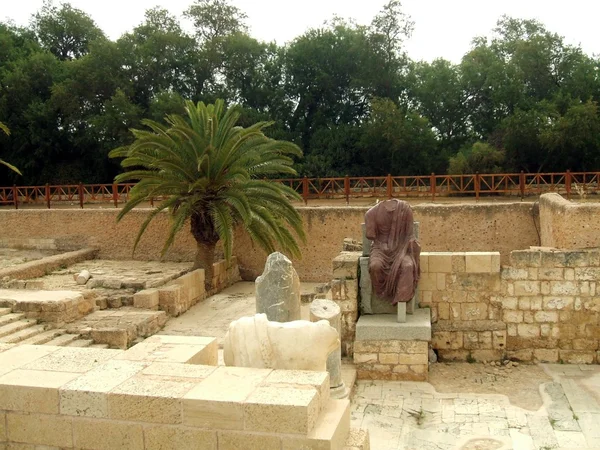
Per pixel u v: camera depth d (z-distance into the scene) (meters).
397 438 8.38
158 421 5.00
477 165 31.81
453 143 37.25
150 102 34.38
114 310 14.13
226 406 4.84
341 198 23.30
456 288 11.60
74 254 19.50
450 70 37.09
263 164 17.58
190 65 36.44
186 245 19.70
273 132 34.16
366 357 10.64
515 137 31.58
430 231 18.25
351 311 11.24
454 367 11.30
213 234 17.06
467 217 18.03
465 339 11.57
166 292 14.68
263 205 16.89
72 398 5.16
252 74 36.84
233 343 6.07
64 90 32.94
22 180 35.19
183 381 5.28
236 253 19.47
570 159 31.33
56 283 16.39
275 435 4.78
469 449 8.02
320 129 35.50
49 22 41.28
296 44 37.38
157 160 15.64
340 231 18.69
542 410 9.27
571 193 21.50
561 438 8.28
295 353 5.89
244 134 15.92
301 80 37.12
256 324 6.04
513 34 38.66
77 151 35.41
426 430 8.64
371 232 11.04
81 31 41.81
